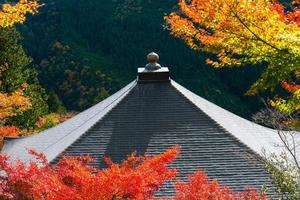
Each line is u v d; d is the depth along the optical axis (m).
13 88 29.86
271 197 9.73
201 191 7.31
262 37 7.45
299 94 8.70
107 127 11.98
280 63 7.42
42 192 6.95
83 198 6.73
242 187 10.12
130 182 6.83
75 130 13.11
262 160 9.61
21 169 7.21
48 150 12.80
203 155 11.02
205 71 49.28
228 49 8.12
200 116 12.15
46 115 34.00
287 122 9.60
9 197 6.93
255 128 14.47
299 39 7.14
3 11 10.73
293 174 8.90
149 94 12.77
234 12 7.30
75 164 7.51
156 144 11.39
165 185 9.99
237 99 46.16
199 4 7.62
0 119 23.89
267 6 7.30
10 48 29.62
